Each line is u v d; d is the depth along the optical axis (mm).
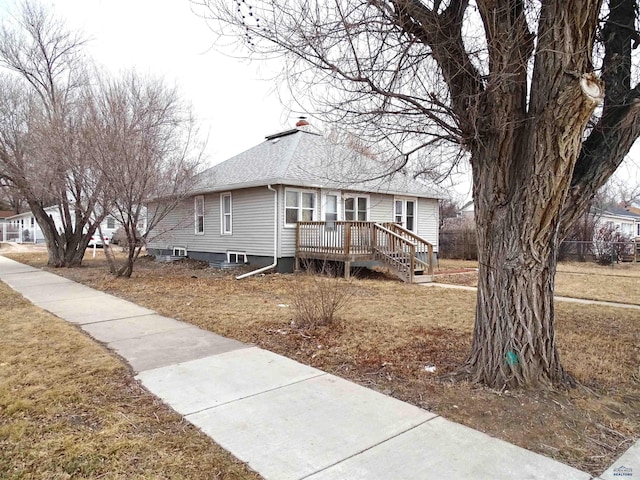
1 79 14406
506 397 3459
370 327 5988
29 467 2447
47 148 11789
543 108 3150
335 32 3430
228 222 15250
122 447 2684
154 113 11617
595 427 3006
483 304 3850
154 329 5977
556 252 3740
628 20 3699
